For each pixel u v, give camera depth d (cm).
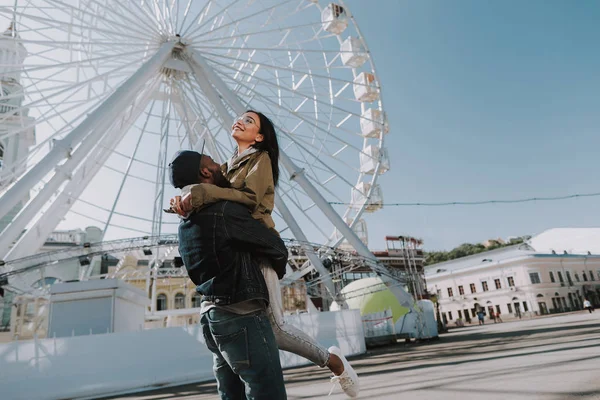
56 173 1091
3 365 844
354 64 1975
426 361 875
